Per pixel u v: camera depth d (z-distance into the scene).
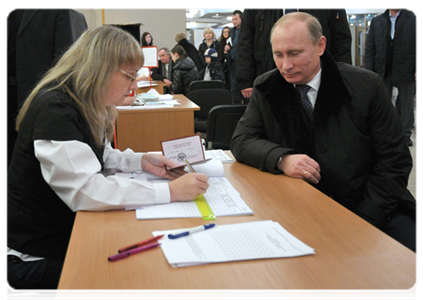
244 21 3.86
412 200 1.69
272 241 0.99
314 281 0.82
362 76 1.73
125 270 0.87
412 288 0.79
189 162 1.57
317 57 1.66
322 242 1.00
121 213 1.21
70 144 1.21
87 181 1.21
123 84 1.37
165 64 8.01
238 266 0.88
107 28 1.37
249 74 3.93
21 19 2.83
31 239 1.33
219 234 1.03
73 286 0.81
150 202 1.25
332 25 3.54
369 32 5.51
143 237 1.04
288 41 1.60
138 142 3.43
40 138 1.22
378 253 0.94
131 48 1.35
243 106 3.11
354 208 1.76
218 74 7.31
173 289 0.80
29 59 2.82
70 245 1.00
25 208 1.34
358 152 1.72
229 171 1.68
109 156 1.63
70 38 2.90
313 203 1.28
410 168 1.72
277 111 1.78
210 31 8.30
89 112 1.35
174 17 9.97
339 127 1.72
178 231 1.05
